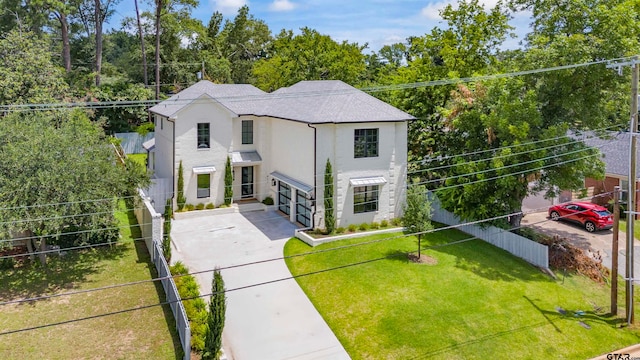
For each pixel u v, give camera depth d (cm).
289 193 2892
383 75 4784
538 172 2384
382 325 1653
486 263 2230
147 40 5731
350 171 2561
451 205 2589
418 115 3212
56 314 1650
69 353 1431
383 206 2681
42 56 3125
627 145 3397
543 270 2225
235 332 1617
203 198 3012
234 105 3173
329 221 2486
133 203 2359
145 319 1638
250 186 3203
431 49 3397
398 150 2708
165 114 2931
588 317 1848
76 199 1770
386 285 1925
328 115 2514
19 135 1842
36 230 1745
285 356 1491
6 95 2831
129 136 4766
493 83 2503
